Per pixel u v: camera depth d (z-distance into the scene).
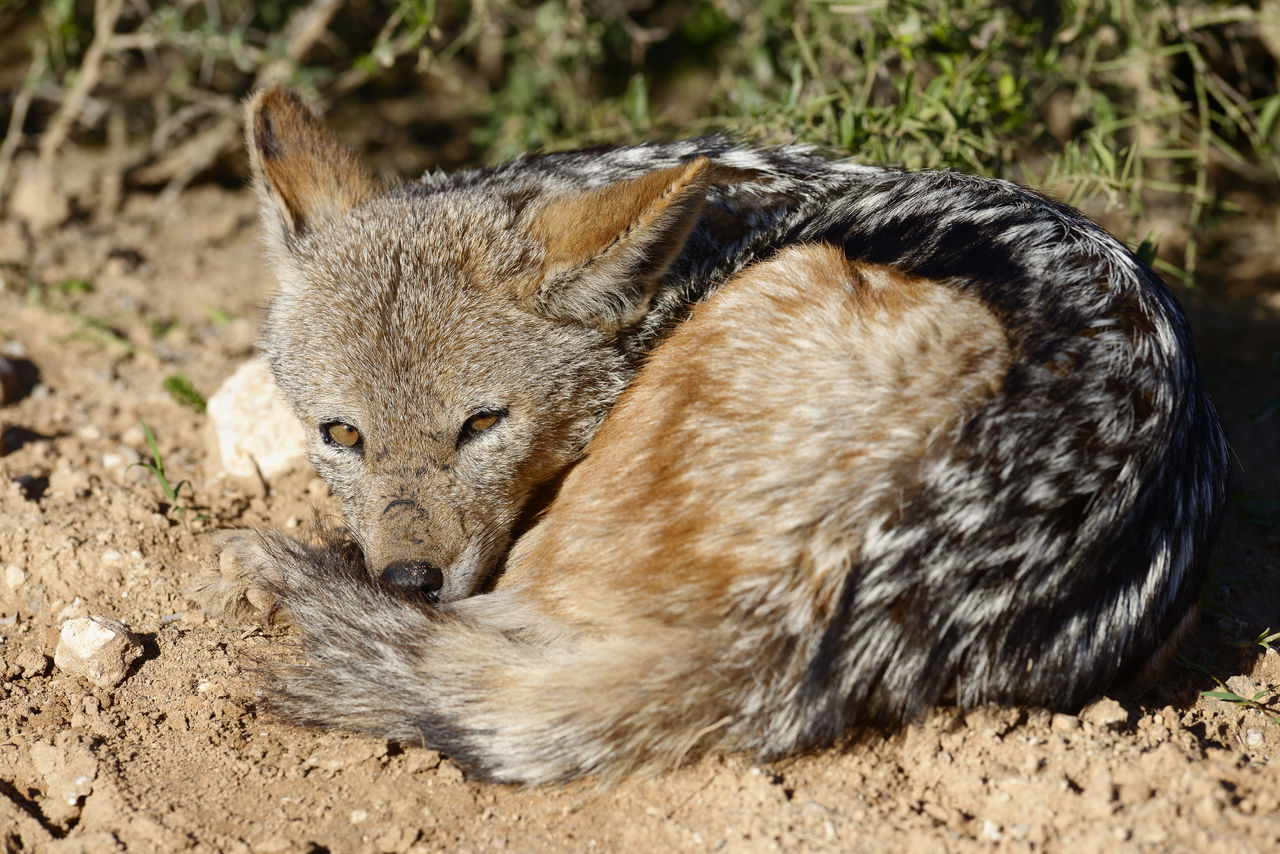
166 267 14.38
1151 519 6.68
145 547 8.95
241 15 16.14
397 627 6.86
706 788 6.43
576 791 6.52
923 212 8.13
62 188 15.30
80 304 13.24
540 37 15.02
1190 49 12.34
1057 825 5.96
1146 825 5.82
